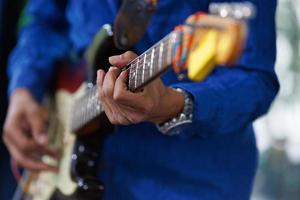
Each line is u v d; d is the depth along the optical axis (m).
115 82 1.11
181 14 1.46
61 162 1.70
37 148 1.85
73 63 1.79
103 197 1.56
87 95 1.45
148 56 1.06
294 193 3.83
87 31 1.65
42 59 1.93
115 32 1.42
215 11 0.95
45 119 1.89
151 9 1.40
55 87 1.88
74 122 1.57
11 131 1.89
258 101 1.34
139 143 1.53
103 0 1.61
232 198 1.54
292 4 3.63
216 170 1.51
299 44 3.65
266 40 1.42
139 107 1.13
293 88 3.69
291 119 3.74
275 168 3.85
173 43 0.99
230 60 0.89
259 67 1.39
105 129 1.49
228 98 1.27
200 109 1.22
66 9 1.98
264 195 3.88
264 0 1.42
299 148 3.80
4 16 2.54
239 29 0.88
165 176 1.52
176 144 1.50
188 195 1.51
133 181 1.53
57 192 1.64
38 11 2.03
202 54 0.93
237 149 1.53
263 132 3.77
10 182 2.57
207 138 1.50
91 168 1.55
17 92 1.91
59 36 2.00
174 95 1.18
